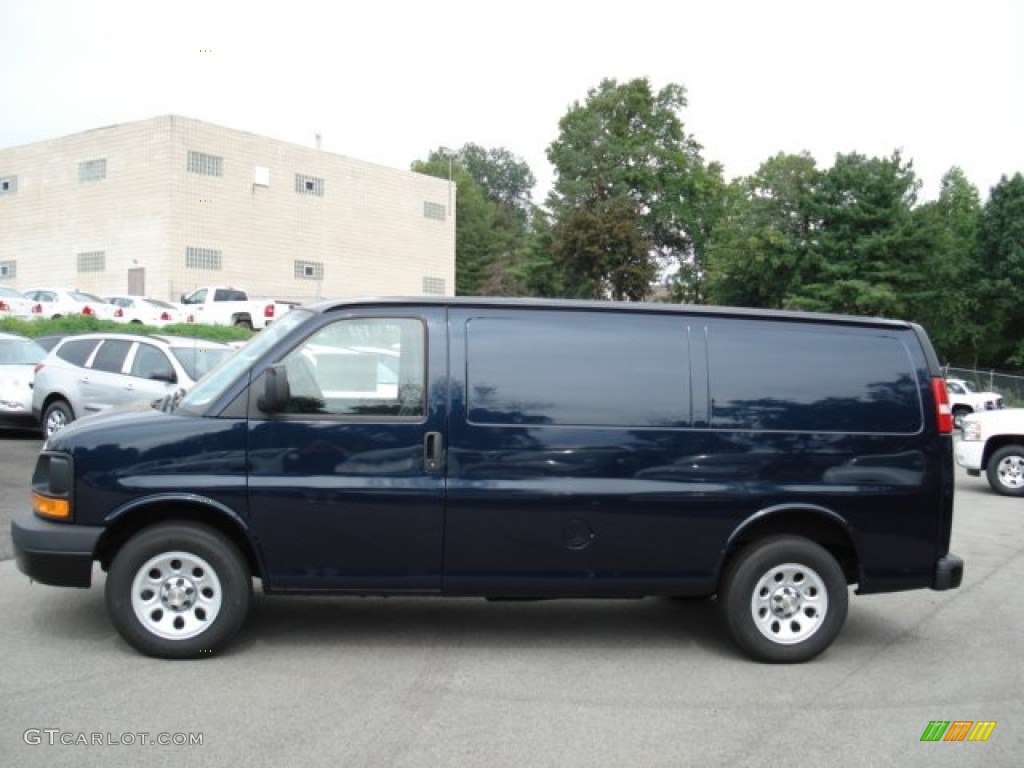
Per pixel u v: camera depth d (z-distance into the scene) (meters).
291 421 5.40
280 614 6.40
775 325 5.83
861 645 6.13
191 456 5.33
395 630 6.12
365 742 4.30
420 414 5.47
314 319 5.54
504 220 90.38
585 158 57.91
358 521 5.39
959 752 4.39
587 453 5.53
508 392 5.52
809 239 47.69
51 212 41.28
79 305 29.41
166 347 12.93
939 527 5.82
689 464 5.60
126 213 38.69
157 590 5.33
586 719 4.68
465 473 5.45
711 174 62.22
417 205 49.12
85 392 12.95
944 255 47.81
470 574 5.48
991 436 14.08
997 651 6.04
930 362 5.91
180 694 4.82
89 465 5.27
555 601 7.02
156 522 5.42
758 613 5.66
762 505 5.64
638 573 5.59
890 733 4.61
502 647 5.84
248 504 5.33
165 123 37.34
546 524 5.48
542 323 5.63
